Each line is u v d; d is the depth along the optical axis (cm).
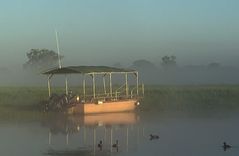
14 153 3697
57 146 3981
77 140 4291
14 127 5328
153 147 3862
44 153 3675
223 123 5531
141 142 4122
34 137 4525
